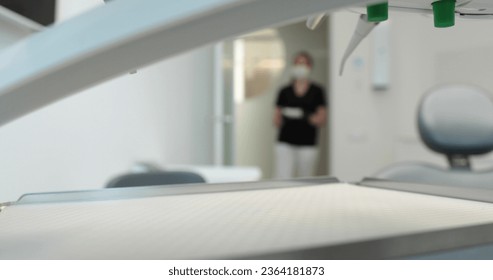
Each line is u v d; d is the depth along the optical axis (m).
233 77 2.81
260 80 3.69
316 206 0.43
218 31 0.22
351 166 2.89
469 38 2.56
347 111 2.89
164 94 2.01
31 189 1.03
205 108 2.62
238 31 0.22
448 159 1.53
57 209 0.43
